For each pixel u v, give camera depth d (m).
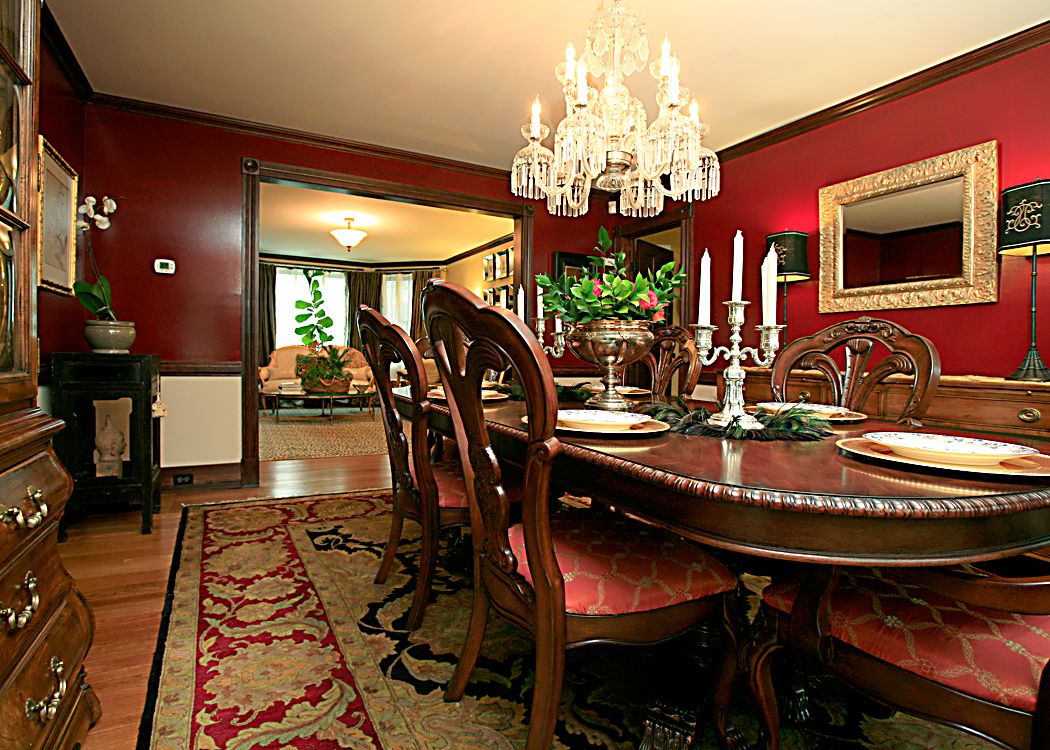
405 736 1.22
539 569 1.02
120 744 1.18
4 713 0.81
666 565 1.16
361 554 2.35
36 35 1.17
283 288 9.70
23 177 1.12
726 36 2.66
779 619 1.03
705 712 1.21
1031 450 1.07
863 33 2.63
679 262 4.60
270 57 2.92
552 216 4.92
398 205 6.17
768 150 3.82
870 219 3.22
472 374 1.05
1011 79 2.66
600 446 1.20
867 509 0.79
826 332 2.01
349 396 7.37
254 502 3.19
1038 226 2.29
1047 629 0.88
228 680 1.42
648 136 2.91
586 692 1.41
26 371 1.13
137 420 2.68
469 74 3.08
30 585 0.92
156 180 3.51
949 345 2.90
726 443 1.26
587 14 2.52
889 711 1.35
